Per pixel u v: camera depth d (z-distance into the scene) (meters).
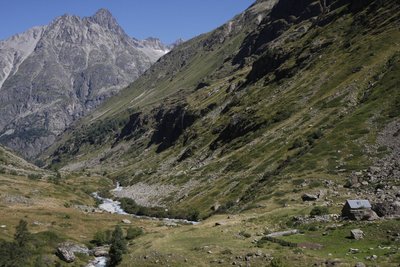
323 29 199.50
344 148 99.44
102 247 80.31
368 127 105.00
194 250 61.84
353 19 186.38
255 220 73.00
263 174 111.12
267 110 163.00
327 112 127.06
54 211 108.06
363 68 140.38
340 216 65.44
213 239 65.69
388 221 57.22
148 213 126.88
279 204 82.38
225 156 153.00
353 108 121.12
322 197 80.12
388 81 123.12
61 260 70.75
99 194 180.25
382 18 166.25
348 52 160.50
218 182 128.38
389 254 47.09
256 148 136.75
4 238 76.06
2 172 174.50
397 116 103.56
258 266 51.34
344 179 85.62
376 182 80.19
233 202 103.06
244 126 165.50
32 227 87.69
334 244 54.09
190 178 153.00
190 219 110.12
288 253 52.88
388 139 95.69
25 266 64.75
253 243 60.31
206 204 115.12
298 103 149.25
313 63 174.38
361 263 44.91
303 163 99.88
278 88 179.38
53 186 156.38
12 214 98.12
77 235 87.44
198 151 192.00
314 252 52.25
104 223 100.44
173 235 73.19
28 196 128.12
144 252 65.81
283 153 117.56
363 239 53.78
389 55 138.62
